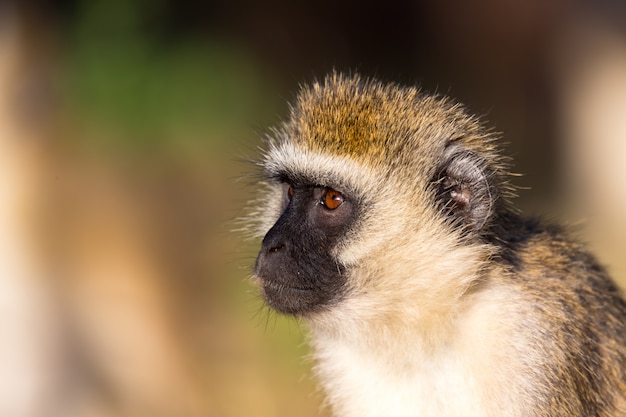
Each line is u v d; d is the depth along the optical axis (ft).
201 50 69.97
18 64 51.83
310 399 51.37
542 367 29.89
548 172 81.20
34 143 50.98
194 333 53.88
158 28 68.39
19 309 47.42
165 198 59.77
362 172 31.32
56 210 50.19
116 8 65.36
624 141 81.51
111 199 53.88
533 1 81.76
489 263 30.89
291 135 33.19
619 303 33.68
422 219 31.01
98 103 63.77
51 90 53.42
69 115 55.83
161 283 52.65
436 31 81.92
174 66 67.82
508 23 81.92
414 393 31.37
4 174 49.49
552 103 82.74
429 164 31.35
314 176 31.60
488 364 30.17
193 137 66.44
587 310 31.65
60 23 58.39
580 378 30.35
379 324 31.37
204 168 64.80
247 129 69.00
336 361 32.94
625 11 84.38
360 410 32.32
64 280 48.85
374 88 33.17
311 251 31.30
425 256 30.81
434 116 32.12
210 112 68.23
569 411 29.94
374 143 31.58
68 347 47.88
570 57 82.94
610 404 31.50
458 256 30.63
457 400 30.71
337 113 32.37
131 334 49.73
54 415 47.03
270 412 50.75
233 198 61.52
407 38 81.15
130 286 50.80
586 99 82.84
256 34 75.92
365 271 31.12
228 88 69.62
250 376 52.80
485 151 31.96
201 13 71.77
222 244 59.36
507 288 30.78
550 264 31.86
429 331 30.89
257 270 31.63
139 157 62.34
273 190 34.63
